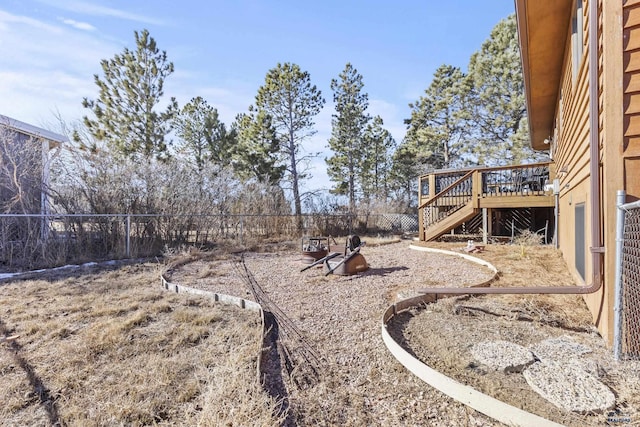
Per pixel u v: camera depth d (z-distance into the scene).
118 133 14.23
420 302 3.99
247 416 1.91
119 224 8.80
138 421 1.99
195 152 18.44
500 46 16.78
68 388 2.35
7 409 2.12
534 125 9.50
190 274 6.29
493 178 10.65
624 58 2.61
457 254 7.64
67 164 8.73
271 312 3.90
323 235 13.47
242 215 11.15
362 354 2.77
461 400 2.05
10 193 7.52
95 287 5.25
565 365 2.34
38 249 7.37
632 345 2.49
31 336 3.26
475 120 19.17
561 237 7.01
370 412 2.04
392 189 25.72
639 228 2.55
